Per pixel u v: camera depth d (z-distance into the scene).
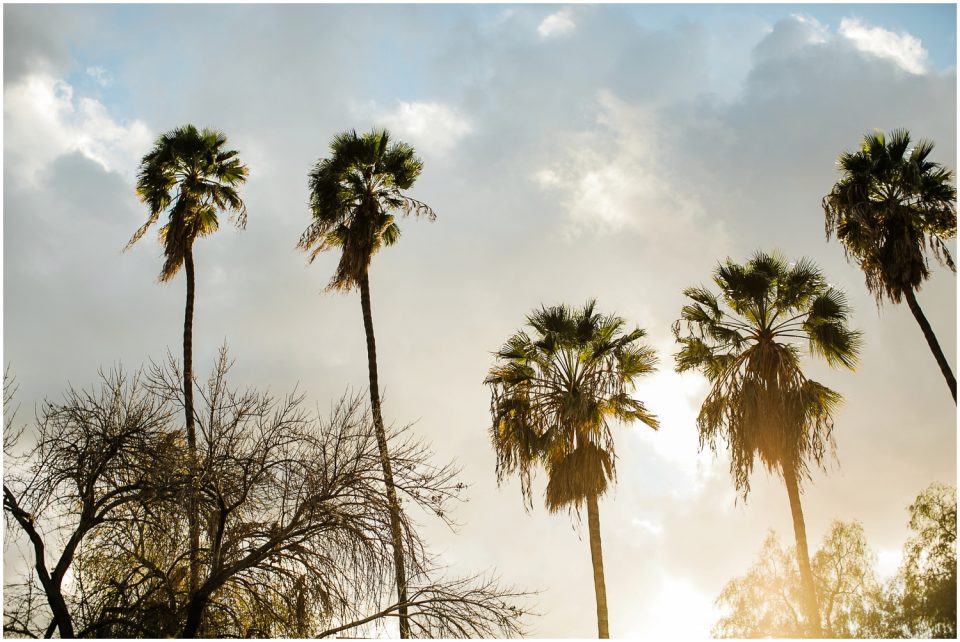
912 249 21.98
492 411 22.84
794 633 25.23
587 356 23.55
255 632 14.48
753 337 22.78
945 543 23.98
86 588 14.69
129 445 15.02
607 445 22.56
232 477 14.91
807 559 21.31
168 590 14.29
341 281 24.36
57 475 14.40
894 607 24.38
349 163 24.83
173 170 26.92
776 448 21.39
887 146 23.11
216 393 15.36
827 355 22.30
